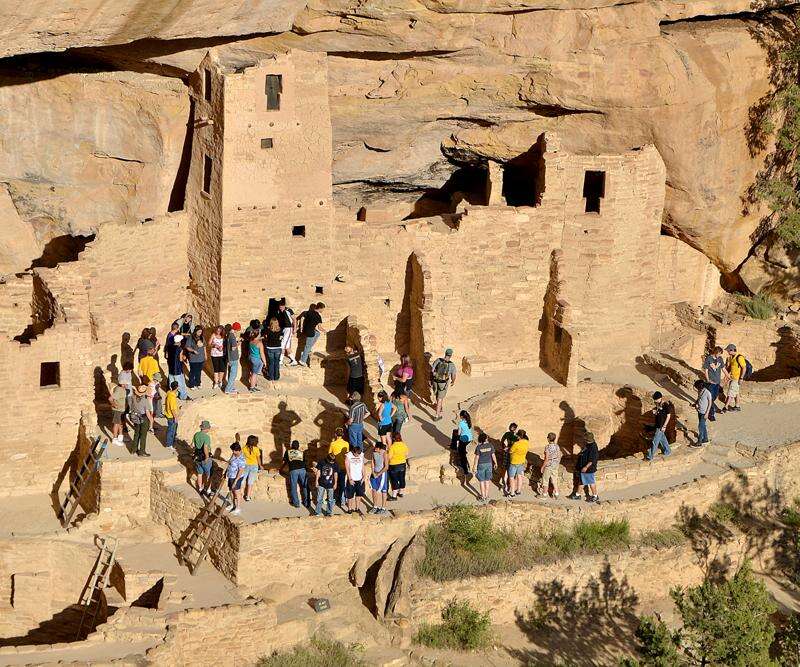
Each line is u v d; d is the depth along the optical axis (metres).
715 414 45.31
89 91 39.81
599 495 40.22
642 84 42.16
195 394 41.78
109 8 32.34
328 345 44.19
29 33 32.28
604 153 44.69
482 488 39.09
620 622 39.00
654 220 45.75
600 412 45.75
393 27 38.22
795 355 48.91
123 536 38.25
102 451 38.47
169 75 40.41
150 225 41.78
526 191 47.12
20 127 39.53
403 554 37.47
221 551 37.09
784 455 43.25
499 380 45.50
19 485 39.88
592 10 40.66
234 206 41.44
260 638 35.59
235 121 40.56
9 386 38.94
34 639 38.62
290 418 42.41
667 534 40.25
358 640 36.12
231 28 36.12
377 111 41.88
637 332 47.00
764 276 49.72
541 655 37.09
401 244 44.06
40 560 38.25
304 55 40.34
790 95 44.41
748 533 41.34
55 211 41.47
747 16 44.19
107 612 37.06
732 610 35.44
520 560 38.06
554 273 45.28
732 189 45.75
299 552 37.12
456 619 36.75
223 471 38.41
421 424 42.28
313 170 42.00
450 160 45.66
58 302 39.47
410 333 45.03
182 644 34.91
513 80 41.47
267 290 42.84
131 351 42.31
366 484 39.00
